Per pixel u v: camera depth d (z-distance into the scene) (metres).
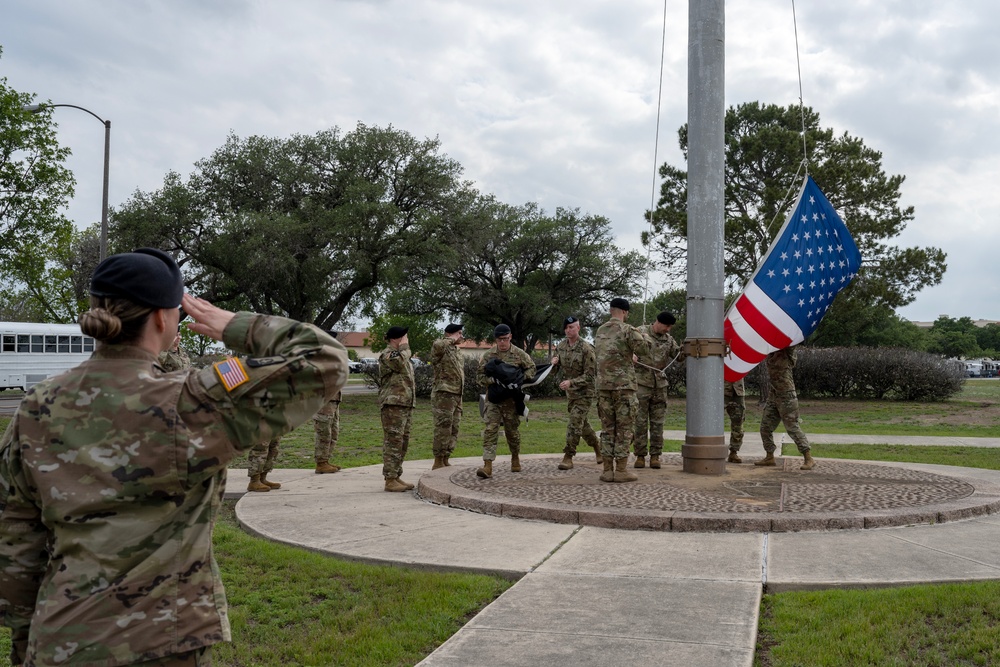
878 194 31.42
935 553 6.07
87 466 1.94
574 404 10.29
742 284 33.06
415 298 46.66
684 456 9.77
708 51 9.52
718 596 5.03
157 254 2.15
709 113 9.53
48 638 1.89
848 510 7.28
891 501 7.78
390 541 6.65
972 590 5.04
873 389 30.22
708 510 7.32
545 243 45.66
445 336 10.71
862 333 66.56
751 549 6.23
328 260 31.38
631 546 6.38
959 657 4.11
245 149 32.97
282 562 6.02
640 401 10.27
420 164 34.59
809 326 10.03
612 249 46.78
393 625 4.65
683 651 4.11
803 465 10.16
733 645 4.19
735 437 10.96
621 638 4.30
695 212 9.58
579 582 5.36
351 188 31.92
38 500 2.01
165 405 1.99
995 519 7.39
